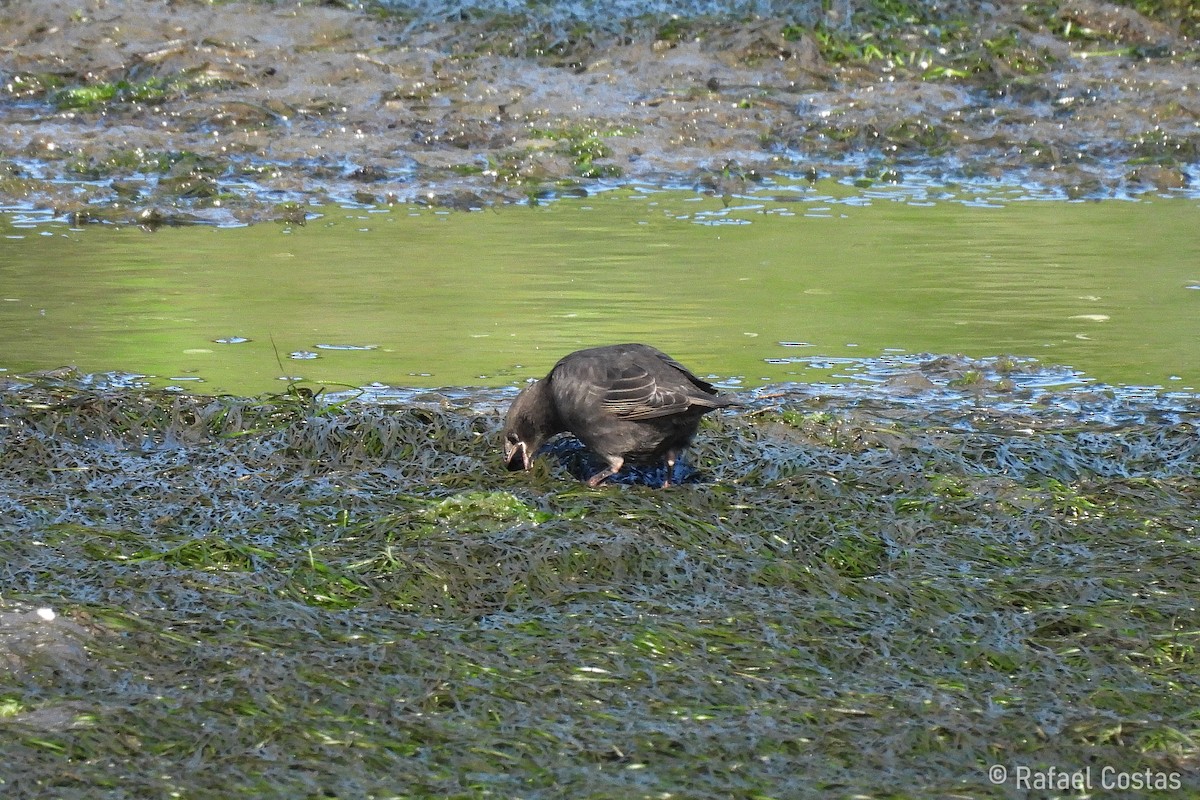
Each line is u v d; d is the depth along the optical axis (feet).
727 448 40.68
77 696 25.57
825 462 39.83
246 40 86.58
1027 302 55.26
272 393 44.98
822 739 25.04
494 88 82.74
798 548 33.81
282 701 25.70
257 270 58.49
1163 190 73.31
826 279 58.03
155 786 22.97
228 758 23.85
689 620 29.71
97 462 39.24
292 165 74.49
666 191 72.33
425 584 31.12
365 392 45.27
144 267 58.70
